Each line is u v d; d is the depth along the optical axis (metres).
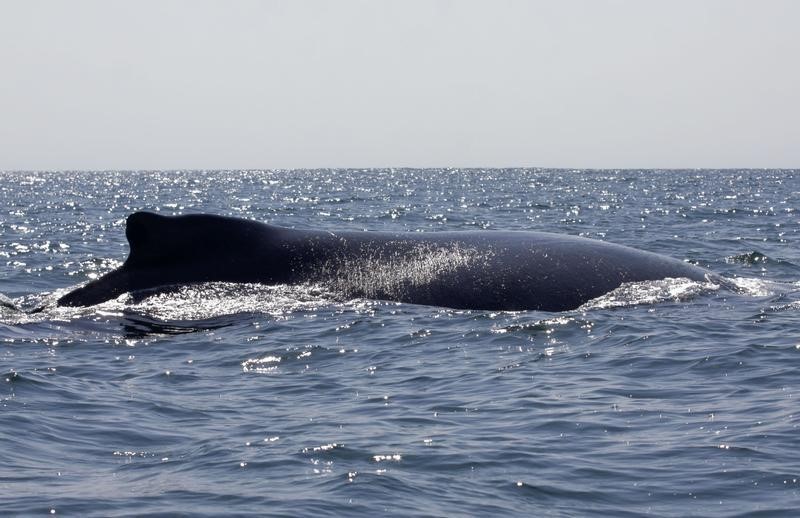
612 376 37.38
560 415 32.03
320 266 53.16
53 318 49.69
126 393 36.19
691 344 41.94
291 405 34.34
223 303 50.53
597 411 32.34
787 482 25.23
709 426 30.27
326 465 27.14
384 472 26.45
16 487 25.33
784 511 23.53
